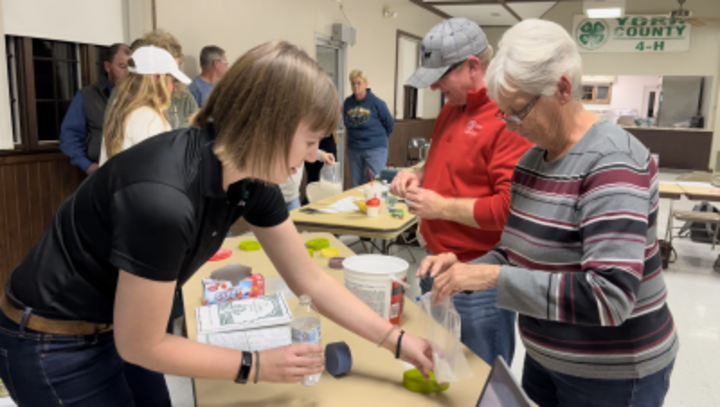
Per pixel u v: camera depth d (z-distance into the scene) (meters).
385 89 8.78
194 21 4.54
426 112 11.21
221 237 1.07
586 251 1.06
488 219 1.62
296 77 0.85
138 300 0.88
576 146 1.15
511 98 1.13
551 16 12.05
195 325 1.48
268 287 1.79
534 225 1.21
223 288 1.62
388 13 8.39
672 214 4.88
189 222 0.89
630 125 12.23
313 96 0.87
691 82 11.58
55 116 3.64
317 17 6.52
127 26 3.96
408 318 1.58
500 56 1.13
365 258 1.63
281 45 0.89
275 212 1.21
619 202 1.03
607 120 1.17
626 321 1.15
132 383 1.37
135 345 0.92
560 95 1.11
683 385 2.77
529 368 1.45
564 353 1.22
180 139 0.94
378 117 6.16
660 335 1.18
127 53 3.38
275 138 0.87
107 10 3.78
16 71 3.33
